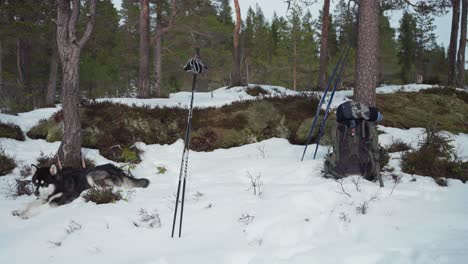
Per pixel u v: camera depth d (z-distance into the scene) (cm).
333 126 604
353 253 334
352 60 3553
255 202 510
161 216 484
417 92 1312
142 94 1511
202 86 4025
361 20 763
